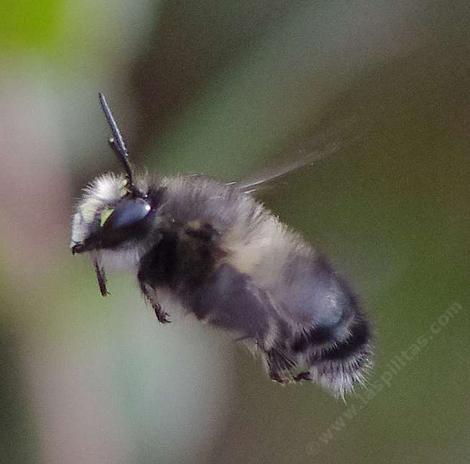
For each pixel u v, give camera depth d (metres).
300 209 0.18
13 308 0.16
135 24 0.16
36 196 0.16
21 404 0.16
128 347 0.17
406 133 0.18
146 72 0.18
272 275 0.15
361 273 0.18
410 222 0.18
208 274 0.15
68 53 0.16
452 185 0.18
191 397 0.17
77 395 0.17
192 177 0.15
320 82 0.17
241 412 0.18
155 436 0.17
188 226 0.15
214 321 0.15
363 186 0.18
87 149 0.16
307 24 0.18
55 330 0.16
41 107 0.16
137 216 0.15
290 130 0.17
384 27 0.18
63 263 0.16
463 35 0.18
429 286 0.18
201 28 0.18
